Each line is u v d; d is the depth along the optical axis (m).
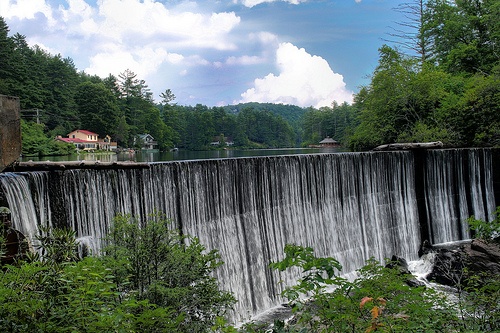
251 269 16.98
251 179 17.42
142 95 113.88
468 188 25.11
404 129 35.28
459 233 24.69
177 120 119.62
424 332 5.88
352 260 20.55
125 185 13.91
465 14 44.25
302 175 19.12
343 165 20.59
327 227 19.84
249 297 16.58
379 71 39.47
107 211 13.45
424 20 49.97
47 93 76.19
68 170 12.52
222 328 5.62
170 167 15.01
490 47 41.06
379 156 22.00
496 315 6.62
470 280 8.55
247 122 146.62
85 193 12.92
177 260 8.24
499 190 25.72
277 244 18.03
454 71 42.34
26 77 71.44
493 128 27.67
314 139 128.62
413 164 23.36
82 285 4.87
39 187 11.81
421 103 35.00
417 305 6.15
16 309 4.43
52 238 5.64
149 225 8.29
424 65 39.38
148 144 93.94
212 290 8.48
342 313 5.61
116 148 79.81
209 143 123.50
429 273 18.67
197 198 15.77
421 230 23.45
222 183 16.50
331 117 127.38
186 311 8.13
